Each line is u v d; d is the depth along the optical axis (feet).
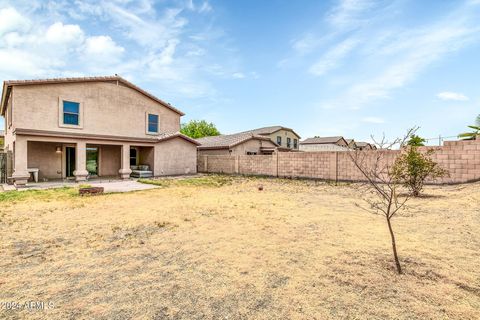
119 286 10.66
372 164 49.19
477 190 32.50
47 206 27.25
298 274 11.58
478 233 16.97
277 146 106.73
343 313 8.61
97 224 20.36
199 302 9.42
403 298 9.45
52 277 11.50
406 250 14.20
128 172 56.85
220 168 78.23
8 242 16.19
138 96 64.23
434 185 41.63
